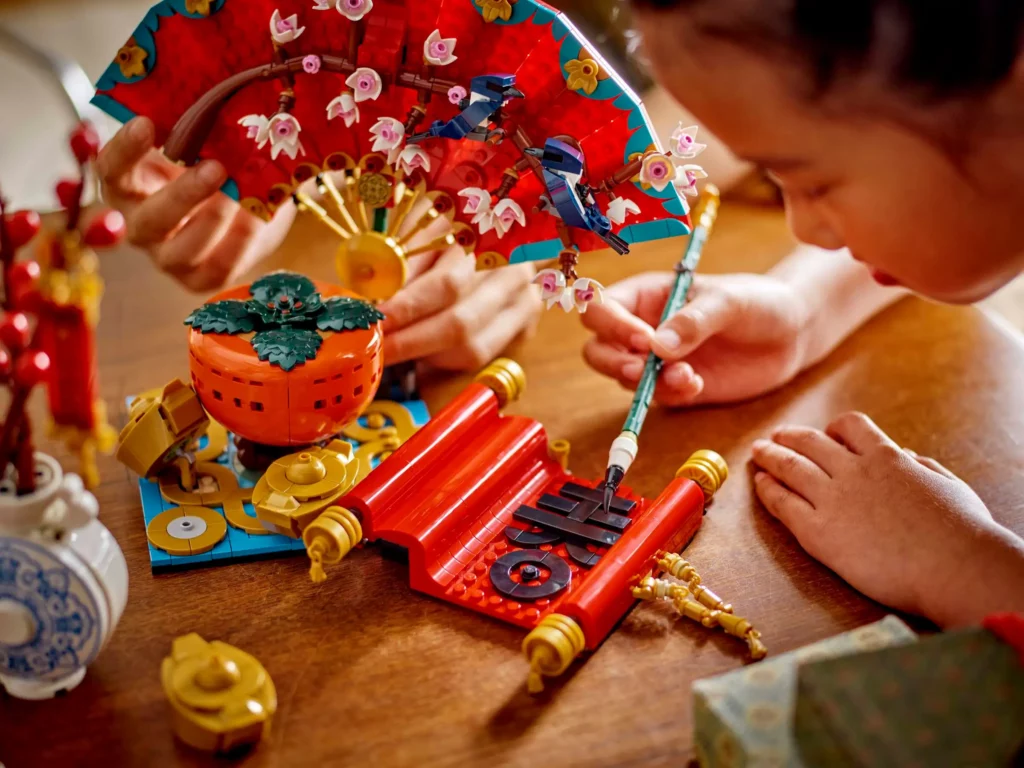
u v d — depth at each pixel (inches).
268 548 26.6
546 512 27.5
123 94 28.4
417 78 26.7
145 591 25.5
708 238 43.1
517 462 28.5
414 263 35.2
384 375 32.2
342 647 24.2
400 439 30.5
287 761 21.3
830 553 26.8
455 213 28.2
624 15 47.8
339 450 28.4
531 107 26.7
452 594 25.3
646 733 22.1
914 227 22.8
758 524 28.5
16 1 89.0
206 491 28.2
